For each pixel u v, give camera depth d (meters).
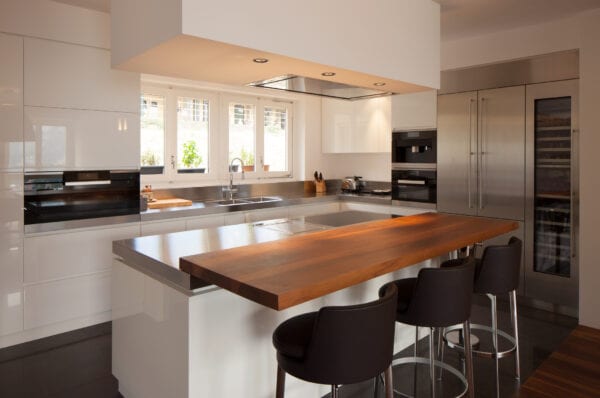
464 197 4.46
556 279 3.91
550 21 3.82
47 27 3.27
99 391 2.57
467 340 2.26
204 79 2.91
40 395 2.53
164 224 3.88
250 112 5.39
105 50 3.57
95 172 3.56
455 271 2.05
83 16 3.44
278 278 1.63
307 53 2.44
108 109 3.60
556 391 2.60
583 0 3.35
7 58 3.10
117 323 2.51
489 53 4.21
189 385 1.88
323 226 3.15
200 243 2.50
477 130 4.34
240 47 2.16
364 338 1.56
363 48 2.76
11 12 3.10
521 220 4.11
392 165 5.05
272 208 4.71
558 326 3.59
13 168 3.15
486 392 2.59
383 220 3.19
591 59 3.44
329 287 1.62
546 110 3.94
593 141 3.46
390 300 1.65
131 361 2.36
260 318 2.13
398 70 3.01
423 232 2.67
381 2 2.88
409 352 3.12
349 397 2.53
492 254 2.48
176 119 4.75
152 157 4.61
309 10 2.45
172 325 1.98
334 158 6.18
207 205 4.36
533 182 4.01
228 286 1.65
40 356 3.03
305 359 1.56
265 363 2.16
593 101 3.45
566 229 3.88
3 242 3.11
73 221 3.37
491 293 2.54
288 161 5.85
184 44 2.11
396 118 4.98
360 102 5.53
